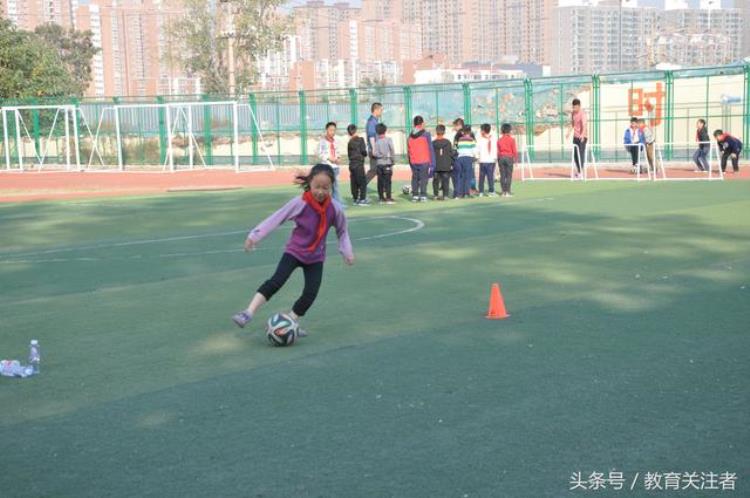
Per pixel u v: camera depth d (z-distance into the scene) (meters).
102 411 6.09
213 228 16.95
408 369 6.87
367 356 7.29
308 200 7.74
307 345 7.74
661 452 5.09
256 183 29.83
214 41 60.75
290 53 133.62
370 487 4.70
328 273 11.33
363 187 20.52
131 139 42.91
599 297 9.41
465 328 8.17
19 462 5.21
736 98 36.19
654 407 5.83
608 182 26.41
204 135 41.62
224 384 6.64
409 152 21.17
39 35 87.38
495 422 5.62
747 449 5.11
